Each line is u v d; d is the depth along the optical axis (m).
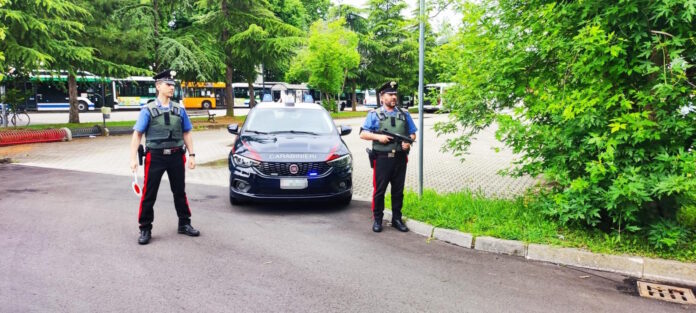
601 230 5.35
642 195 4.45
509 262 4.78
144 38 20.47
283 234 5.65
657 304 3.84
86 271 4.29
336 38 31.70
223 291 3.90
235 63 27.06
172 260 4.64
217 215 6.53
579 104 4.70
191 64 21.20
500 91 5.99
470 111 6.52
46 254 4.75
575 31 5.04
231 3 25.50
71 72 17.89
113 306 3.57
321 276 4.28
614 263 4.61
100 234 5.49
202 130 21.64
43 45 15.84
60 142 16.05
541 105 5.25
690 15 4.15
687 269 4.39
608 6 4.64
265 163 6.56
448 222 5.70
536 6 5.31
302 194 6.61
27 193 7.84
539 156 5.61
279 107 8.36
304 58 34.50
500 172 5.98
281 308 3.59
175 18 28.55
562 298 3.91
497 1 5.80
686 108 4.71
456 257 4.91
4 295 3.73
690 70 4.75
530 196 6.27
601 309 3.72
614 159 4.92
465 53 6.16
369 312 3.55
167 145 5.23
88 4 19.17
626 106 4.57
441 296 3.88
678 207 5.02
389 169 5.75
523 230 5.31
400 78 39.12
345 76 35.06
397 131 5.73
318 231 5.81
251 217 6.46
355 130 21.81
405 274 4.38
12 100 18.98
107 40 19.95
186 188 8.43
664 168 4.68
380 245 5.28
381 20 40.09
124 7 20.44
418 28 7.36
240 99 47.09
